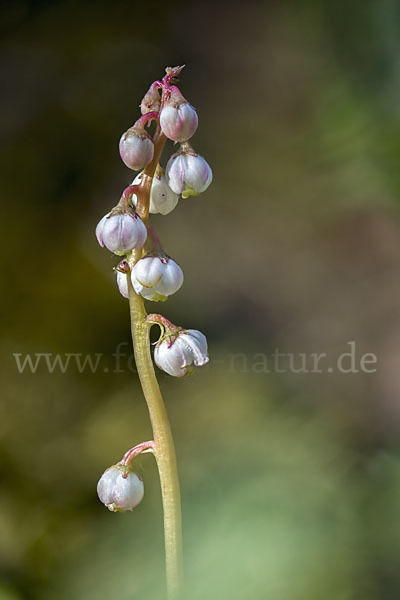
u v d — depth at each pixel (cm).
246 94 73
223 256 62
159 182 27
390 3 54
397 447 42
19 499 38
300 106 69
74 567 34
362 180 53
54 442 41
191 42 74
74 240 52
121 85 65
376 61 53
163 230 63
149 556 32
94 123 61
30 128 59
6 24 66
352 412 46
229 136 70
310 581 28
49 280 49
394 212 63
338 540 30
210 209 66
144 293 26
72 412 43
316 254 63
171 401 44
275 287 60
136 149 26
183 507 30
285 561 28
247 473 33
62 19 68
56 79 63
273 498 30
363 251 63
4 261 49
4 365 44
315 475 33
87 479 40
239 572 28
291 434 38
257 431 39
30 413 42
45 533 36
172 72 26
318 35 66
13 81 63
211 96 73
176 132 26
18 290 48
